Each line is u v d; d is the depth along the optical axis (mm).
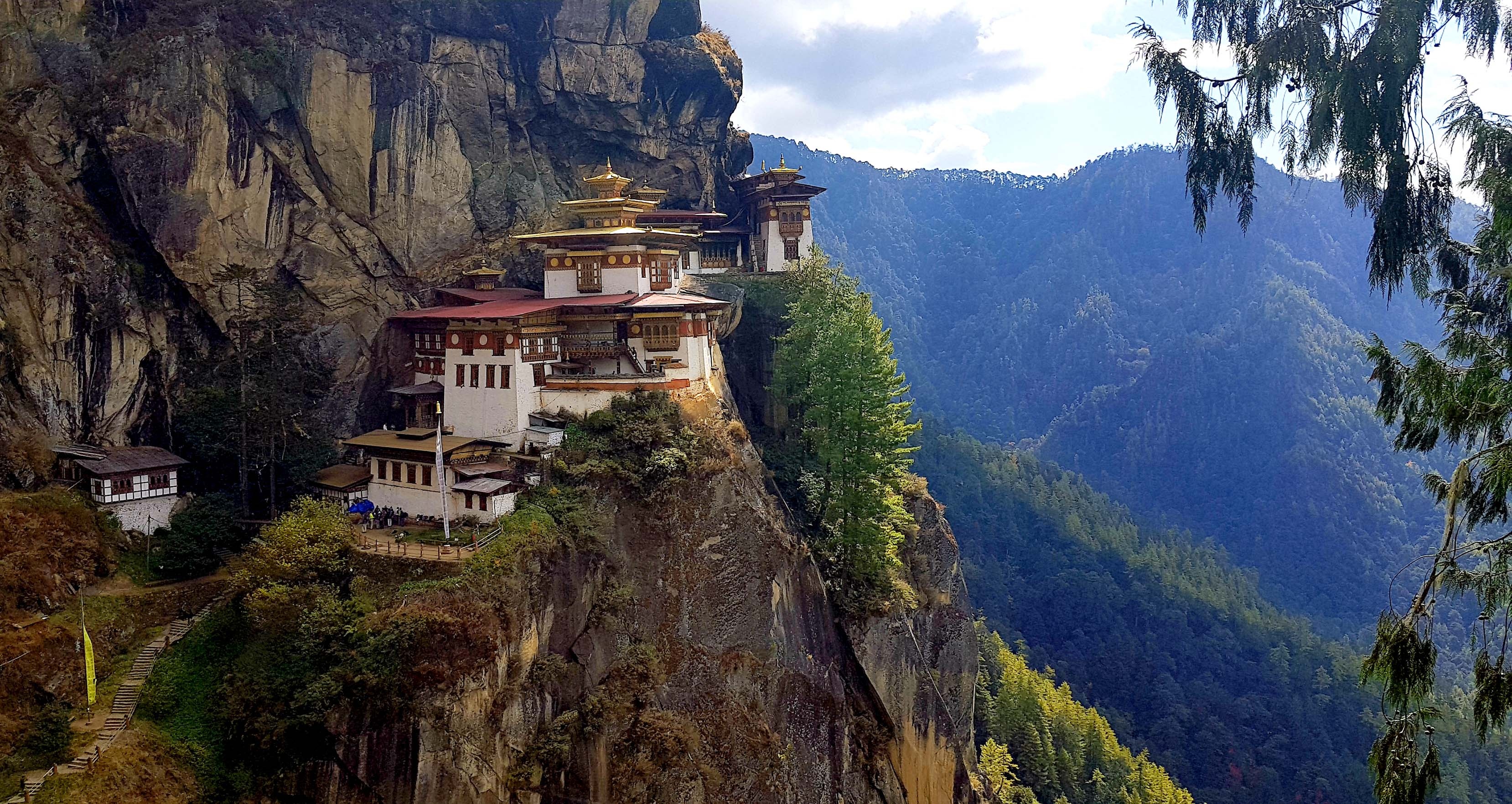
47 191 54625
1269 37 24016
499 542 48844
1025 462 189625
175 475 54656
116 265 56812
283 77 63906
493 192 75562
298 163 65188
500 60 77312
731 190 98125
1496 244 21359
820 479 69375
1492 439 19281
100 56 59500
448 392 62438
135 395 57000
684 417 59719
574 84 81438
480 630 44625
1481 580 18547
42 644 42625
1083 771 98125
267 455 57906
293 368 60219
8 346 51500
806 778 55500
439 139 71000
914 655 66062
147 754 40281
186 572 50875
